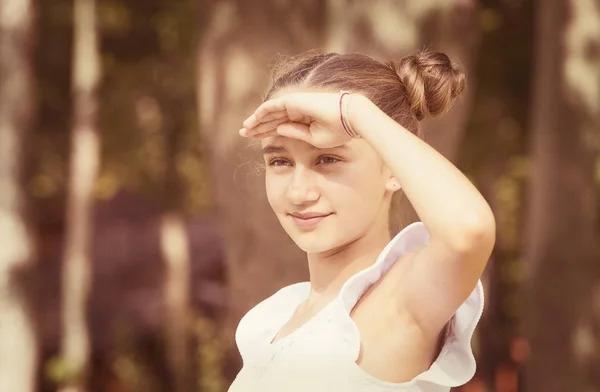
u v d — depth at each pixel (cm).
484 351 2255
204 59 1082
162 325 2338
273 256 995
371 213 260
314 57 282
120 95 2173
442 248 231
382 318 243
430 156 233
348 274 265
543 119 1562
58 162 2270
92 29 1738
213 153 1055
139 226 2452
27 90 1470
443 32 970
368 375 238
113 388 2323
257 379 253
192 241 2458
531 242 1568
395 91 277
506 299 2244
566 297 1529
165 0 2119
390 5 964
